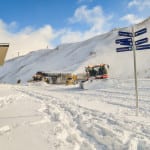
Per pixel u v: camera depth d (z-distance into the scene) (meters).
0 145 6.86
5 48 11.20
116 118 9.95
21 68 170.00
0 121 10.16
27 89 34.47
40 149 6.42
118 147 6.38
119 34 11.49
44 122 9.77
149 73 67.25
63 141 7.08
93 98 18.95
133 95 19.25
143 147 6.26
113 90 24.17
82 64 103.44
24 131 8.32
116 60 94.19
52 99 18.59
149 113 11.37
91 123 9.19
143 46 10.79
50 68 134.25
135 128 8.17
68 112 12.08
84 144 6.84
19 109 13.45
